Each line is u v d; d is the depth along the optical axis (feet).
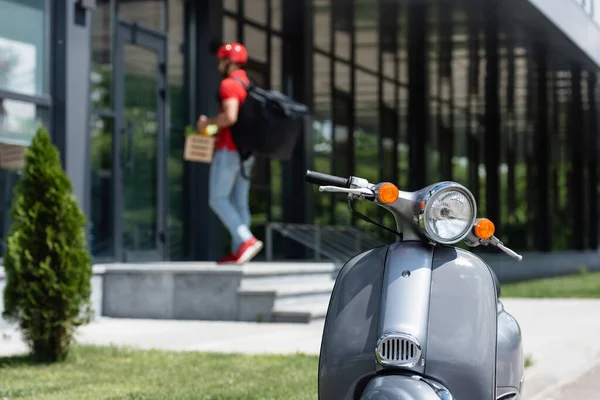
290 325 34.94
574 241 118.21
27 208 25.36
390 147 78.28
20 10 36.70
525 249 105.50
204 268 36.81
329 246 58.59
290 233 53.57
